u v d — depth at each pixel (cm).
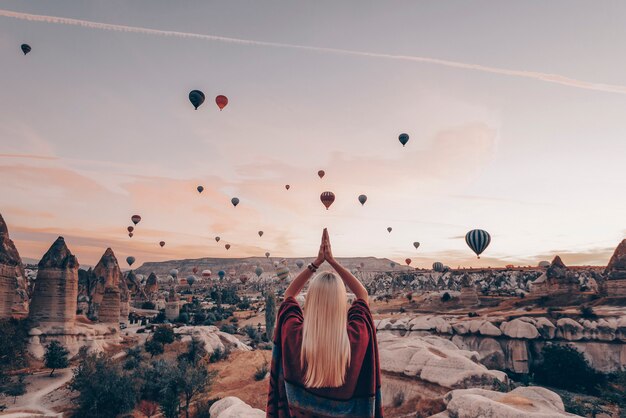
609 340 8812
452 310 14562
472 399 1600
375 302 18625
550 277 13875
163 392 5366
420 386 3262
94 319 14288
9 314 9000
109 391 5512
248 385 6109
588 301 12138
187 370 5544
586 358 8712
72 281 9069
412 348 3694
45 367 7662
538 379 8512
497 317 10719
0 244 9250
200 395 5888
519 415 1431
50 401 5994
